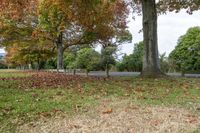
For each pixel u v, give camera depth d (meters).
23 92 15.72
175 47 46.34
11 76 29.86
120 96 14.33
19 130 9.32
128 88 16.97
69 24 43.50
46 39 46.97
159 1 30.14
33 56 57.28
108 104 12.40
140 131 8.96
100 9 35.28
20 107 11.90
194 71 37.78
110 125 9.56
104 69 41.81
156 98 13.66
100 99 13.54
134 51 47.66
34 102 12.91
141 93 15.14
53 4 26.33
